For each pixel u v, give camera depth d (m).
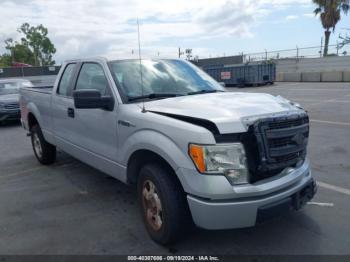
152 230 3.74
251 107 3.44
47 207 4.81
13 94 13.22
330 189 5.03
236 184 3.12
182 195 3.41
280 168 3.39
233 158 3.10
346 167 5.98
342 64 31.22
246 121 3.15
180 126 3.28
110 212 4.57
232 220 3.11
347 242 3.62
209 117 3.20
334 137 8.17
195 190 3.13
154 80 4.43
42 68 48.25
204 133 3.09
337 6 34.50
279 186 3.26
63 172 6.39
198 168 3.10
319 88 22.09
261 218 3.16
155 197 3.61
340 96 16.56
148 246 3.69
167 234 3.47
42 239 3.91
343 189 5.02
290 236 3.77
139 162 3.98
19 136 10.48
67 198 5.11
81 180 5.90
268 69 29.36
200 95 4.16
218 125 3.09
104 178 5.96
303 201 3.59
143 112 3.77
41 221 4.38
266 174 3.30
